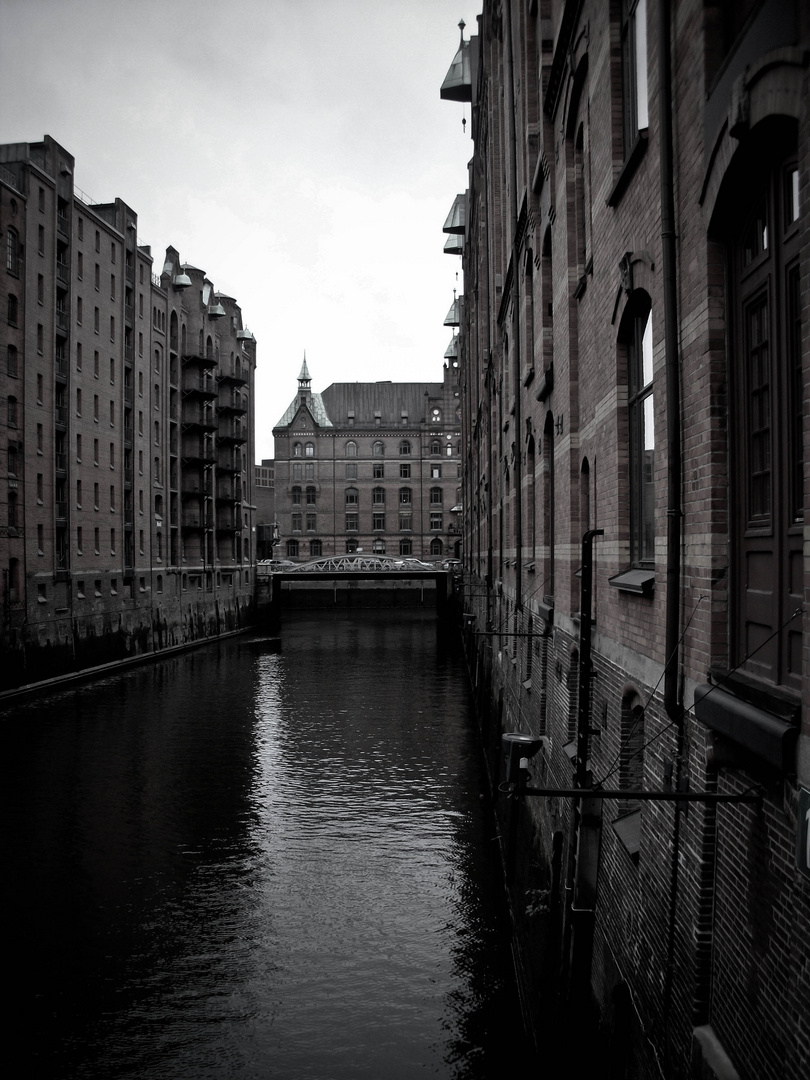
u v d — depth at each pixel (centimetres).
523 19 1516
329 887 1576
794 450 430
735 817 493
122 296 4750
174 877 1630
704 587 537
